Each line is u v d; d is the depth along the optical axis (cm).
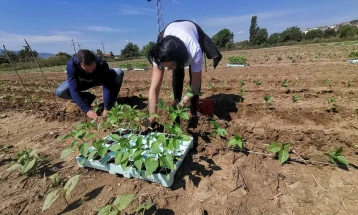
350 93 443
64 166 252
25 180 232
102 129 334
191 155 257
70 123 379
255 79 652
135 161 191
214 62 314
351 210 173
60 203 200
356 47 1574
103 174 233
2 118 427
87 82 407
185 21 298
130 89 620
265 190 201
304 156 240
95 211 188
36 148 298
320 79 579
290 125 317
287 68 841
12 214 190
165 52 215
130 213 182
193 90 287
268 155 247
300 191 196
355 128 294
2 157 280
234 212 180
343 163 212
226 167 235
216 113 376
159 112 370
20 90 737
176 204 191
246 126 316
